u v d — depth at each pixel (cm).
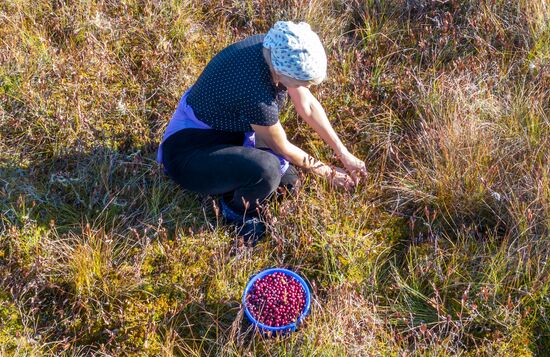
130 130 393
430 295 340
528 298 334
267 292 327
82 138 384
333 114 405
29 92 394
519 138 381
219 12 459
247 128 337
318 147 394
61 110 393
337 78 417
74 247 347
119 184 373
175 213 364
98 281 335
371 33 449
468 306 331
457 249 351
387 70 432
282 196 366
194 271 342
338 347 312
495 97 408
